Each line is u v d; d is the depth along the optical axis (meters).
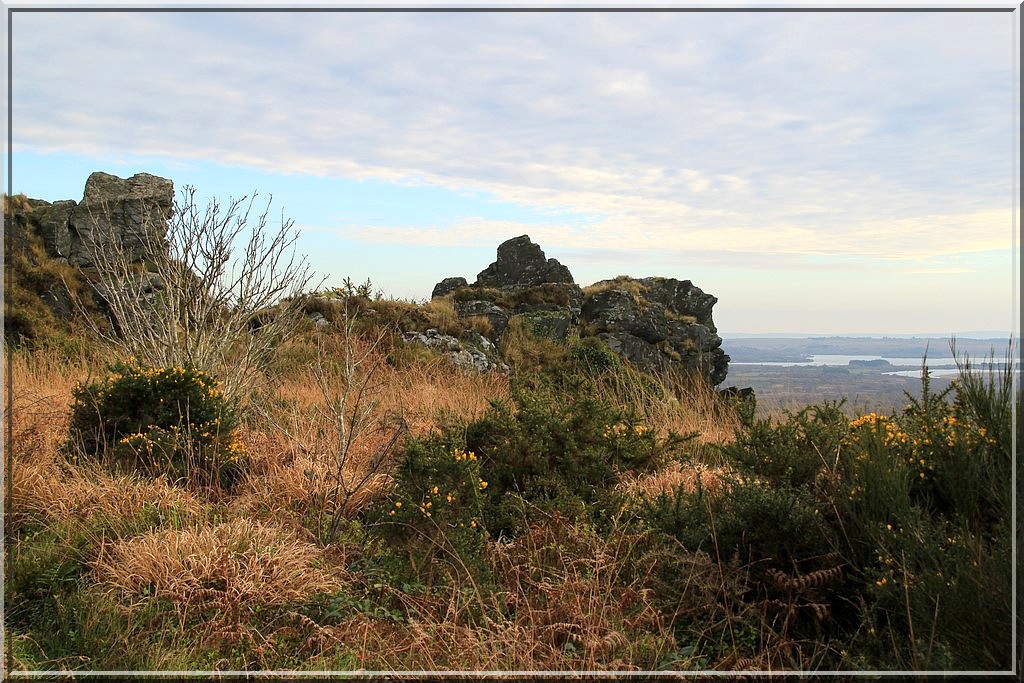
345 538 4.73
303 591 3.96
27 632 3.45
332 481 5.43
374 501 5.20
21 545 4.23
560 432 5.79
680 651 3.56
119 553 4.11
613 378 11.16
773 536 4.00
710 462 6.89
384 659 3.46
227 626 3.54
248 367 7.67
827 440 5.03
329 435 6.18
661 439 7.05
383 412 7.08
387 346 12.13
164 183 12.95
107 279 7.63
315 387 8.62
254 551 4.14
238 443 5.86
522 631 3.72
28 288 11.36
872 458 4.24
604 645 3.53
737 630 3.71
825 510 4.23
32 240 12.27
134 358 6.52
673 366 16.69
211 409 5.86
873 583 3.55
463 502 4.92
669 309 19.28
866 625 3.52
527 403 6.18
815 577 3.64
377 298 14.24
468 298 16.73
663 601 3.93
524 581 4.23
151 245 7.70
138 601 3.77
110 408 5.68
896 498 3.89
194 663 3.30
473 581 4.12
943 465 4.24
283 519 4.89
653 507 4.89
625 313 17.02
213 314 7.53
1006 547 3.45
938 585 3.34
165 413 5.59
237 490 5.43
